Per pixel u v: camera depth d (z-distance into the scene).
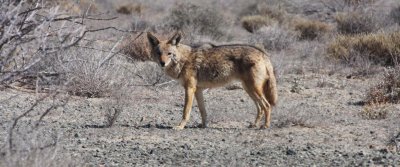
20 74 27.03
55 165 26.80
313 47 85.06
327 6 125.81
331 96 54.75
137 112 46.62
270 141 36.22
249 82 40.09
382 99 50.12
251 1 142.75
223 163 30.61
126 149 34.03
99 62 52.56
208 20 100.12
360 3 118.75
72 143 35.34
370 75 66.81
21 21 26.86
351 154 32.34
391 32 80.31
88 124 41.72
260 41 89.12
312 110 46.66
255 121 41.06
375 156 31.72
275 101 40.56
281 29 95.38
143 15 122.88
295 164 30.34
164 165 30.39
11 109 45.41
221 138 37.19
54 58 33.62
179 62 40.75
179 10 101.06
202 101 41.44
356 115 45.12
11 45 26.45
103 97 52.03
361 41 76.31
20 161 25.88
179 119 44.41
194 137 37.59
